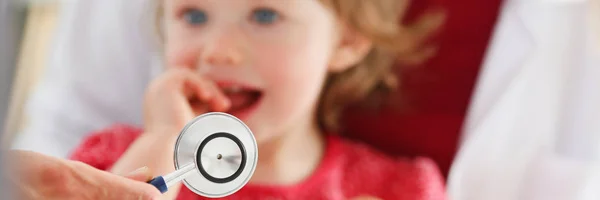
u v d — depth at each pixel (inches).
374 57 40.2
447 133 41.8
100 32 39.5
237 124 24.0
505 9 39.1
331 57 37.2
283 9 33.7
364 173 39.4
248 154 23.9
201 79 32.9
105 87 39.8
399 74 41.6
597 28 36.7
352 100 41.7
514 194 39.8
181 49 33.6
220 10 33.3
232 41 33.2
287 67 34.1
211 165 23.6
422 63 41.4
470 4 40.6
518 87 38.5
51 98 39.1
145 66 38.6
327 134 41.1
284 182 36.5
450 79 41.4
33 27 33.6
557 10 37.6
